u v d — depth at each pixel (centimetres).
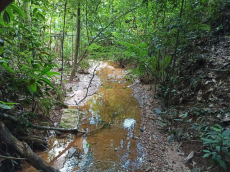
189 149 229
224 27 364
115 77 580
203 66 334
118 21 525
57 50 696
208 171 189
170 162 214
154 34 320
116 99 408
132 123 304
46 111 286
